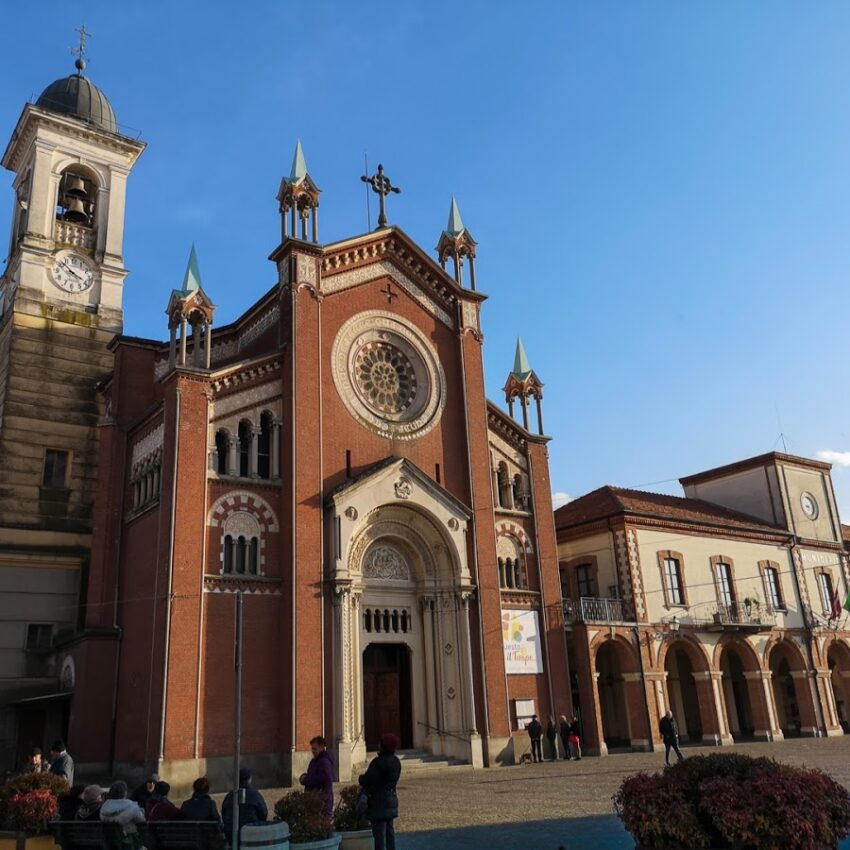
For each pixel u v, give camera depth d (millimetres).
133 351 41812
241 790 15922
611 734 50156
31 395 44938
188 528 32875
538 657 41875
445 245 46938
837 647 59750
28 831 17109
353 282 41250
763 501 60594
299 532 35031
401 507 38688
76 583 42312
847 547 63656
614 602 47844
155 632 32062
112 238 50469
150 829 14523
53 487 44062
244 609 33594
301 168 40562
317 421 37125
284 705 33094
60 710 38938
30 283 46812
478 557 40250
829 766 31703
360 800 17391
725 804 13547
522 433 45750
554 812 22797
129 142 52406
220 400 35750
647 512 50562
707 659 49844
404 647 39094
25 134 50719
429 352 43000
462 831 20250
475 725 37625
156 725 30531
